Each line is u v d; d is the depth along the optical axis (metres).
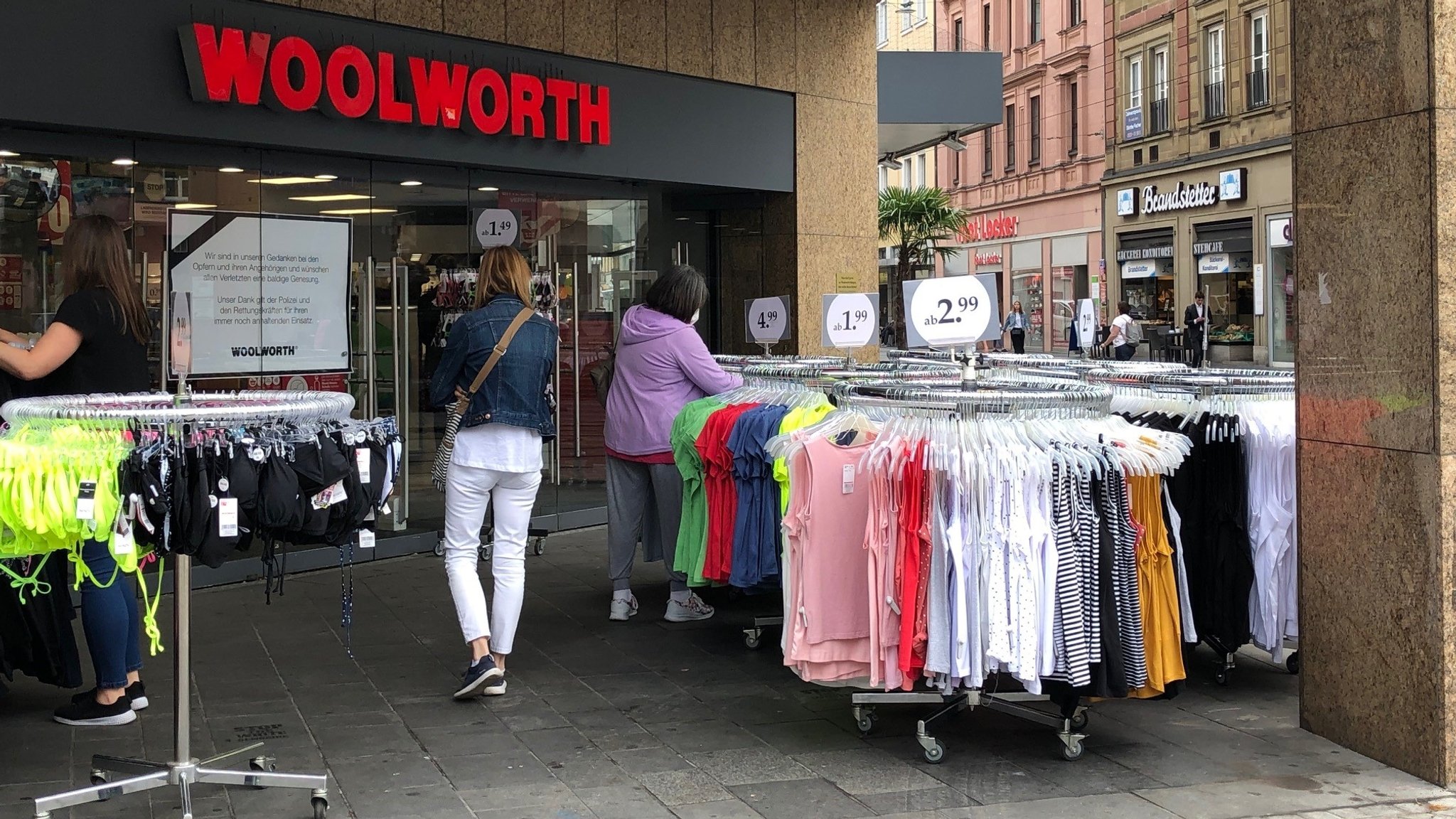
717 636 6.21
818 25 10.50
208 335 7.02
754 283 10.82
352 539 3.92
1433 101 4.04
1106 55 38.56
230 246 7.10
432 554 8.36
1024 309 44.16
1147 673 4.37
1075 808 3.90
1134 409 5.41
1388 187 4.22
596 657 5.81
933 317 4.82
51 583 4.54
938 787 4.10
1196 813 3.86
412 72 7.66
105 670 4.66
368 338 7.86
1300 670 4.73
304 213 7.45
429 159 7.84
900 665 4.25
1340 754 4.43
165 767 3.77
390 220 7.93
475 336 5.09
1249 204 32.91
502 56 8.29
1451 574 4.07
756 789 4.08
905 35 53.16
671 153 9.45
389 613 6.66
